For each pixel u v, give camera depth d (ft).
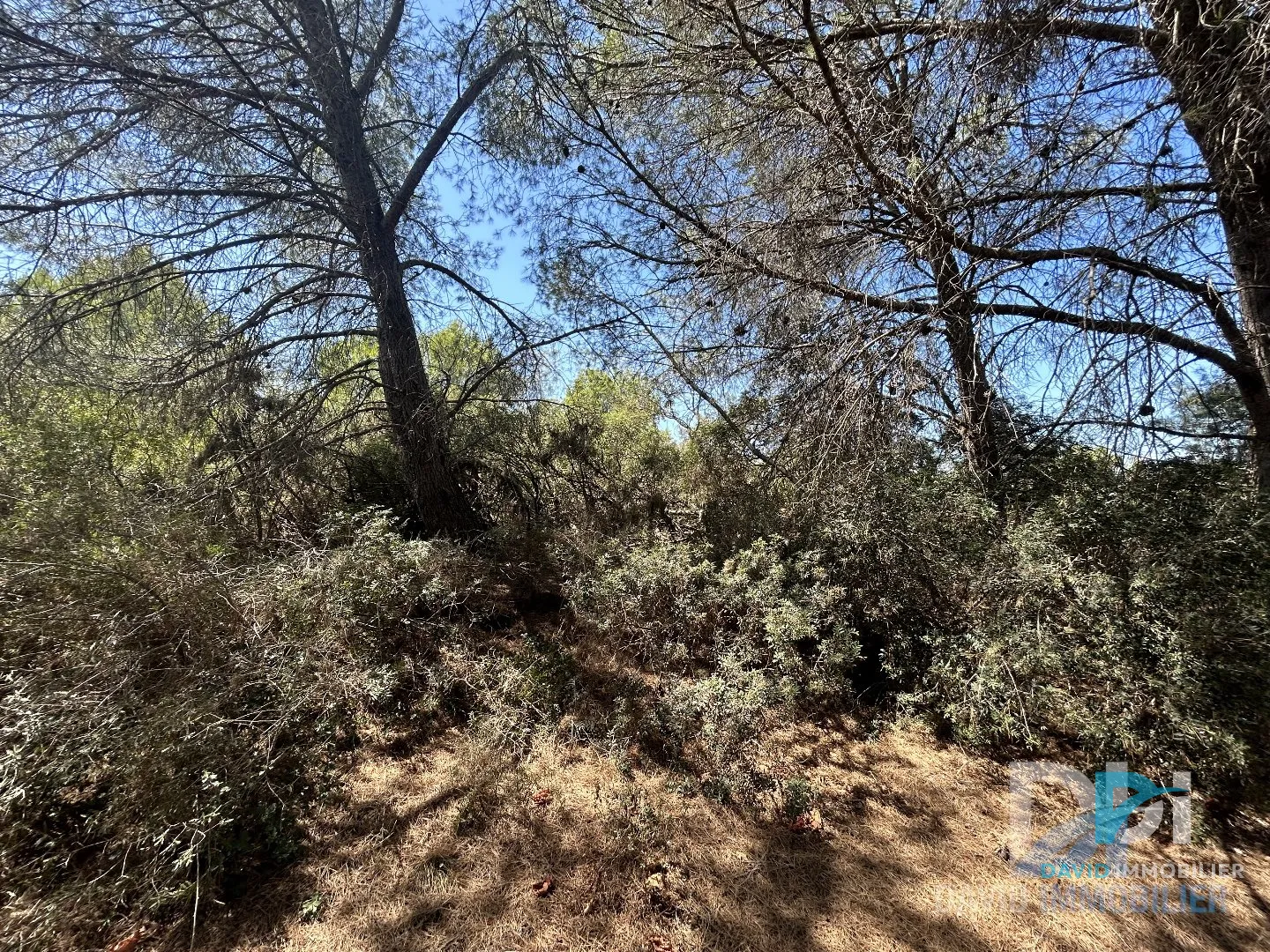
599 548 16.38
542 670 13.38
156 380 17.79
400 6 21.27
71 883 6.98
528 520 21.93
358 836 9.08
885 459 14.33
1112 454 11.97
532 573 17.84
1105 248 12.08
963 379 14.02
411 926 7.61
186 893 7.25
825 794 10.41
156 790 7.56
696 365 20.27
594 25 18.33
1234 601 8.87
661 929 7.72
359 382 21.80
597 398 27.04
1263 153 10.15
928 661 12.59
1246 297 12.00
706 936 7.63
